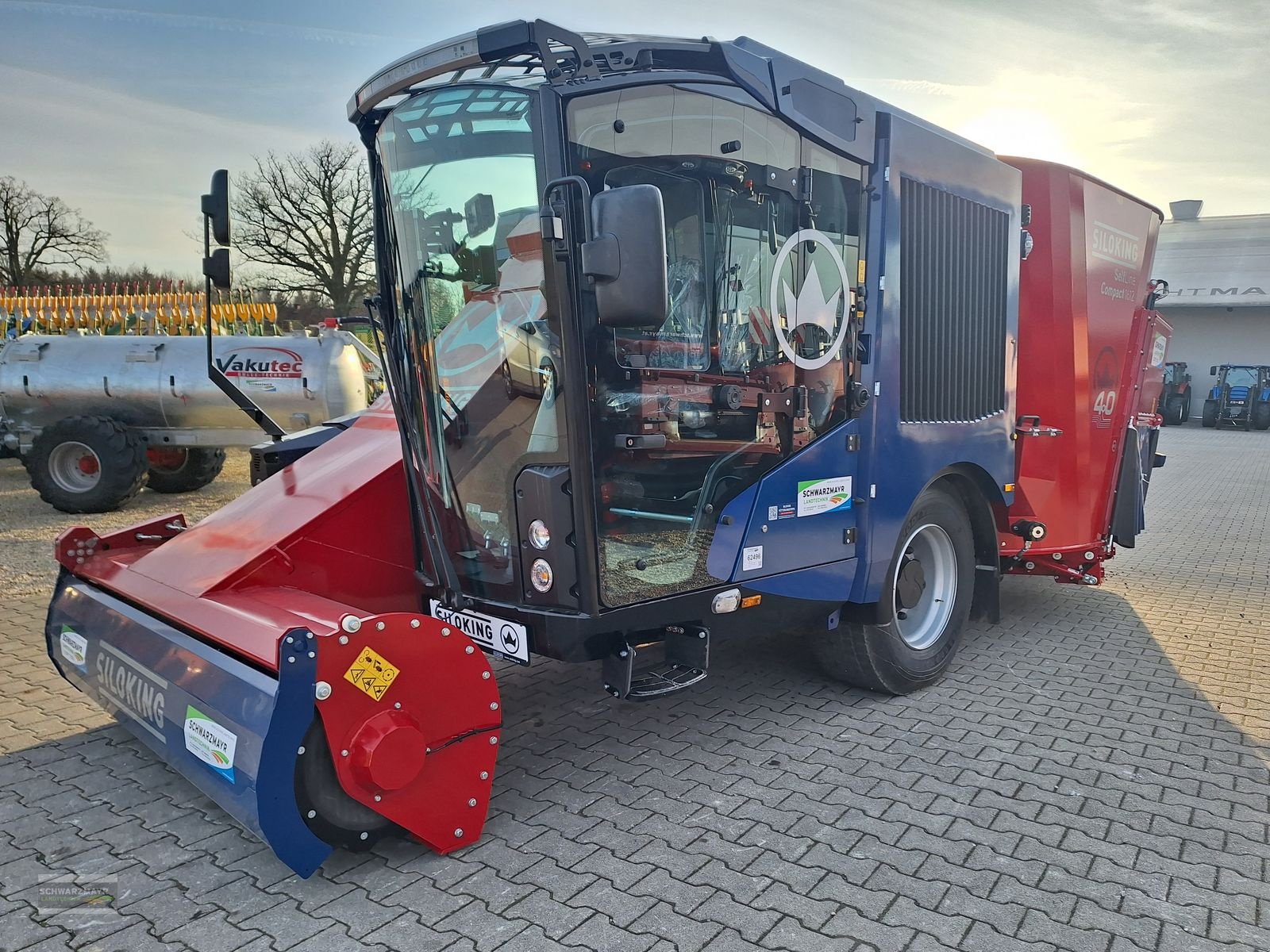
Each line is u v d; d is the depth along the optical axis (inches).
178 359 359.6
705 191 127.0
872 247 152.2
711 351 130.3
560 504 118.6
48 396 360.8
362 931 100.7
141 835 121.2
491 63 115.5
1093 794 133.3
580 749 149.8
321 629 113.2
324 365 358.6
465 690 115.4
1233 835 121.8
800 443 144.3
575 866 114.0
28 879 110.9
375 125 135.5
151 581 140.9
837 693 175.3
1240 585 267.3
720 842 119.6
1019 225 188.7
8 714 161.3
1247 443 739.4
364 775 106.0
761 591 140.7
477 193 121.5
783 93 134.4
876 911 104.3
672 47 121.3
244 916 103.4
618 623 122.2
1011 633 217.8
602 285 105.6
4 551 287.4
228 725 108.0
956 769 141.7
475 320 125.5
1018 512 207.8
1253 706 169.5
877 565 158.4
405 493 152.6
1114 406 221.0
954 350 172.4
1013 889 108.7
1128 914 104.0
